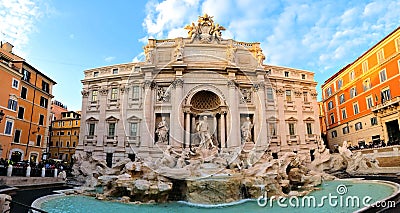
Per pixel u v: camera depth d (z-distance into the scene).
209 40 29.81
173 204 15.88
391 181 20.73
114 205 15.52
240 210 14.11
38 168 23.39
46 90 39.41
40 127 37.41
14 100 31.73
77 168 26.89
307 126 37.94
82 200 16.84
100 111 35.06
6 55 33.31
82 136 34.91
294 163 23.91
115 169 23.80
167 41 29.66
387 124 35.28
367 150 31.50
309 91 39.38
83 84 36.97
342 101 45.53
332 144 48.59
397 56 32.84
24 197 16.33
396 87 33.03
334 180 26.17
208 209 14.52
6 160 26.19
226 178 17.50
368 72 38.25
